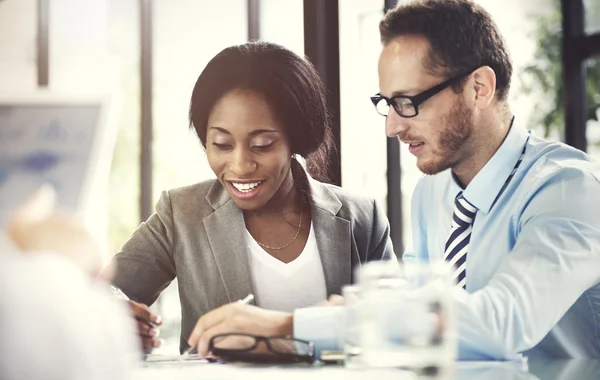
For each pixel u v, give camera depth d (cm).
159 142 566
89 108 56
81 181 52
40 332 46
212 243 188
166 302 514
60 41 535
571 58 474
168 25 566
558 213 156
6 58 527
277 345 128
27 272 47
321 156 202
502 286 141
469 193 179
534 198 165
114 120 56
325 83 319
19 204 50
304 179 197
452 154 175
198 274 189
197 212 193
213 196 194
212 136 179
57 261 48
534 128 511
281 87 179
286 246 192
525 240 152
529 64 510
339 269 191
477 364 129
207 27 561
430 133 172
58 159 52
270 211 192
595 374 119
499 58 174
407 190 416
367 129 446
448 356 96
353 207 201
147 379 104
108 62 543
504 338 135
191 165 563
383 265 98
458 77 169
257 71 178
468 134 174
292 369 116
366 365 97
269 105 178
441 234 201
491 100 173
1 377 46
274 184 182
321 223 192
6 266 47
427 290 96
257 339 127
